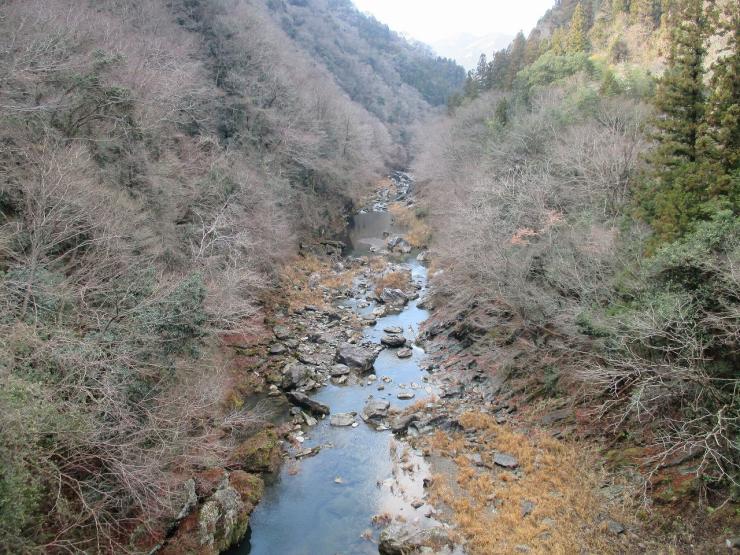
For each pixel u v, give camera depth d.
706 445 10.48
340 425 17.31
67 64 17.39
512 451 15.16
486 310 20.83
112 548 9.91
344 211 49.59
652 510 11.67
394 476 14.78
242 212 24.66
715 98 14.47
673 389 12.24
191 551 11.07
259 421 16.34
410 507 13.48
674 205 13.99
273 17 73.19
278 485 14.46
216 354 18.69
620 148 21.11
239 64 39.56
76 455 10.43
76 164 14.93
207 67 37.19
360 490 14.27
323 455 15.84
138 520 10.87
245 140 34.97
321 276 32.44
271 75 40.47
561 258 16.66
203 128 31.75
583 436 14.82
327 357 22.16
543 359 17.11
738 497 10.67
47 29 18.86
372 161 56.34
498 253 18.84
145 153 19.92
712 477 11.05
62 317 11.78
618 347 13.08
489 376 19.42
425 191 49.84
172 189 20.84
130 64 22.28
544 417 16.25
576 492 12.98
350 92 84.19
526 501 13.06
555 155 24.06
